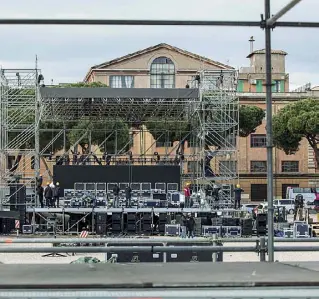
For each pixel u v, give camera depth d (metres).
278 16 5.70
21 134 45.00
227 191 45.16
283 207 43.16
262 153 79.50
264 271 4.61
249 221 37.53
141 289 3.97
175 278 4.20
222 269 4.71
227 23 5.92
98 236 37.25
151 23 5.90
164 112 48.03
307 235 36.28
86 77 91.88
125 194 41.31
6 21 5.91
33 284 3.96
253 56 92.38
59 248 6.12
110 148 56.06
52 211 38.88
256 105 78.56
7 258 23.19
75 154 48.09
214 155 44.34
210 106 44.12
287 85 90.81
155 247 6.20
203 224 38.84
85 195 41.31
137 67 83.81
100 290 3.94
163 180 44.09
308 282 4.09
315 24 6.02
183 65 83.88
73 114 48.72
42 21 5.92
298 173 79.75
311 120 65.12
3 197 39.62
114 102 44.53
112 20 5.90
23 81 42.28
